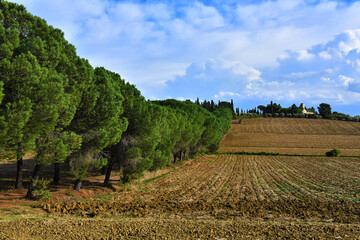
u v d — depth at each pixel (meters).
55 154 15.80
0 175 26.80
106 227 11.01
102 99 18.75
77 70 16.97
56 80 13.85
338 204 18.98
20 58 12.27
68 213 14.50
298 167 46.59
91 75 17.94
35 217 12.60
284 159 60.31
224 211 16.23
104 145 19.20
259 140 93.12
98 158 21.14
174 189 26.02
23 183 22.27
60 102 14.02
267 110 183.38
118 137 20.38
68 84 16.52
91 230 10.46
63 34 16.77
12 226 10.31
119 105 19.88
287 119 138.50
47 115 13.30
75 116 18.25
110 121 18.86
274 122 130.38
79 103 17.47
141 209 16.36
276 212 16.17
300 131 108.06
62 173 30.80
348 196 22.27
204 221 12.57
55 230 10.20
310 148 78.06
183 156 58.12
